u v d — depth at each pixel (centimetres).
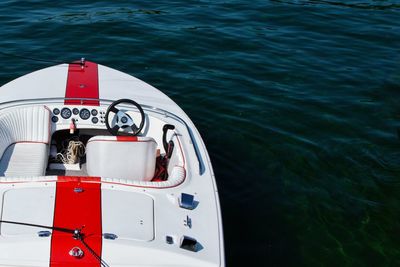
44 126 605
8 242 369
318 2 1384
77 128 624
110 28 1088
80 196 423
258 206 611
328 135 774
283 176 670
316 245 555
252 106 838
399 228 587
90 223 397
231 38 1096
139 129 579
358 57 1061
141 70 927
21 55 944
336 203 623
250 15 1244
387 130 796
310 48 1087
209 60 991
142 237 394
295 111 833
